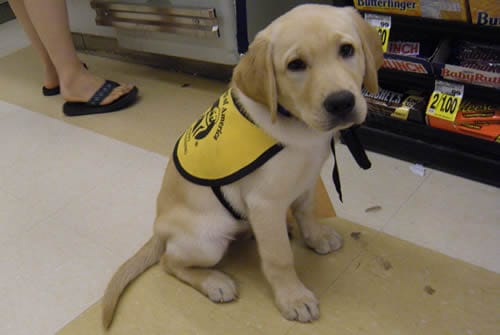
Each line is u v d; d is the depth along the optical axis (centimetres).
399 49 186
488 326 125
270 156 115
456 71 165
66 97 261
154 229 145
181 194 136
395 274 142
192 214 134
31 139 245
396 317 130
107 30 306
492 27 151
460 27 159
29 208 195
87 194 198
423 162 186
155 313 141
